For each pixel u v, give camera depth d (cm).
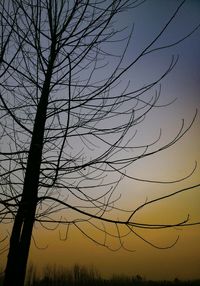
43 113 450
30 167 430
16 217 409
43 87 457
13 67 426
